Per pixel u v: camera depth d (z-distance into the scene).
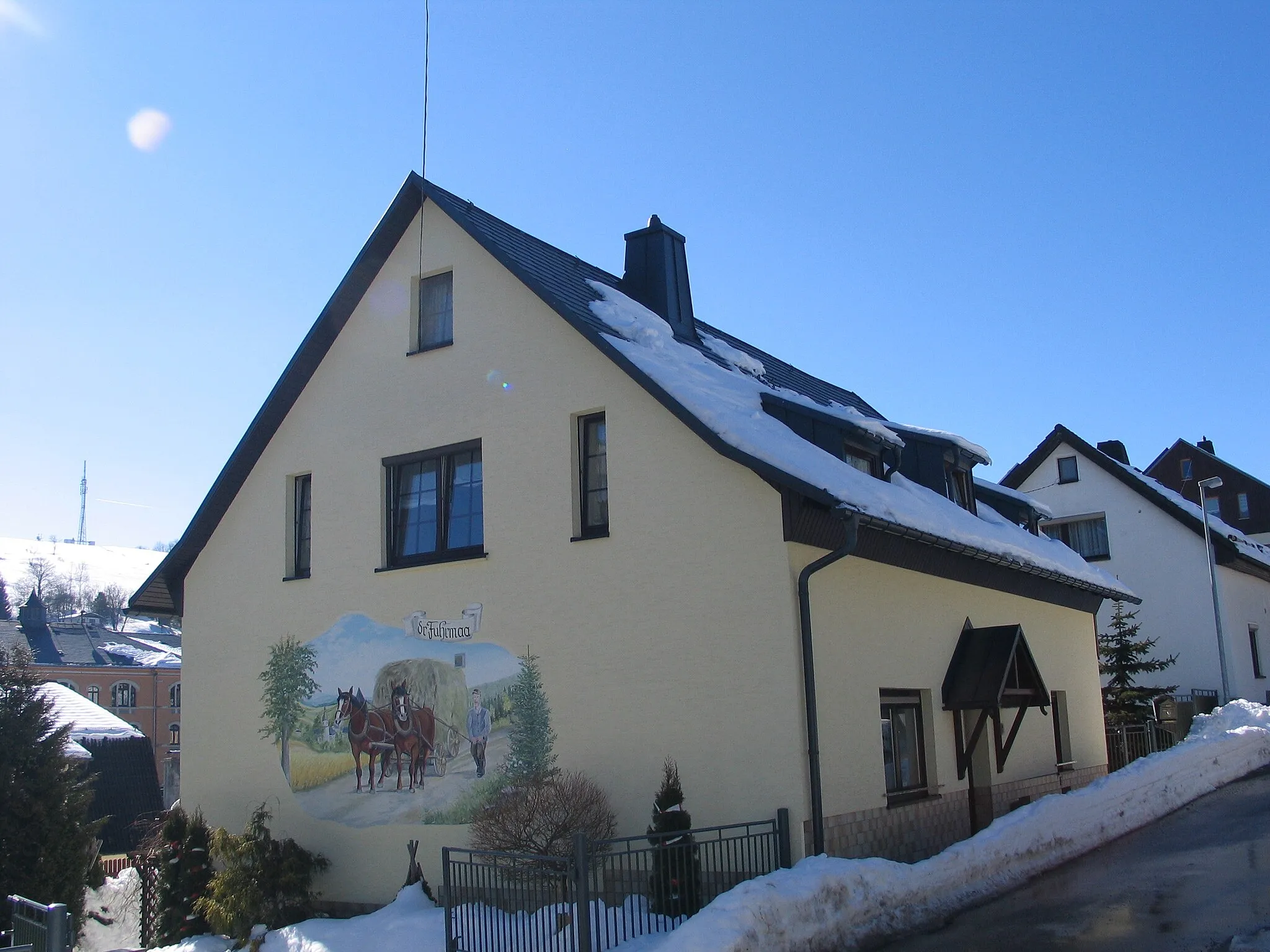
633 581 12.84
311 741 15.34
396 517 15.37
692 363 14.69
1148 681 30.25
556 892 11.66
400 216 15.62
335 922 12.95
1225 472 45.09
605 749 12.72
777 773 11.55
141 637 92.56
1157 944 9.25
